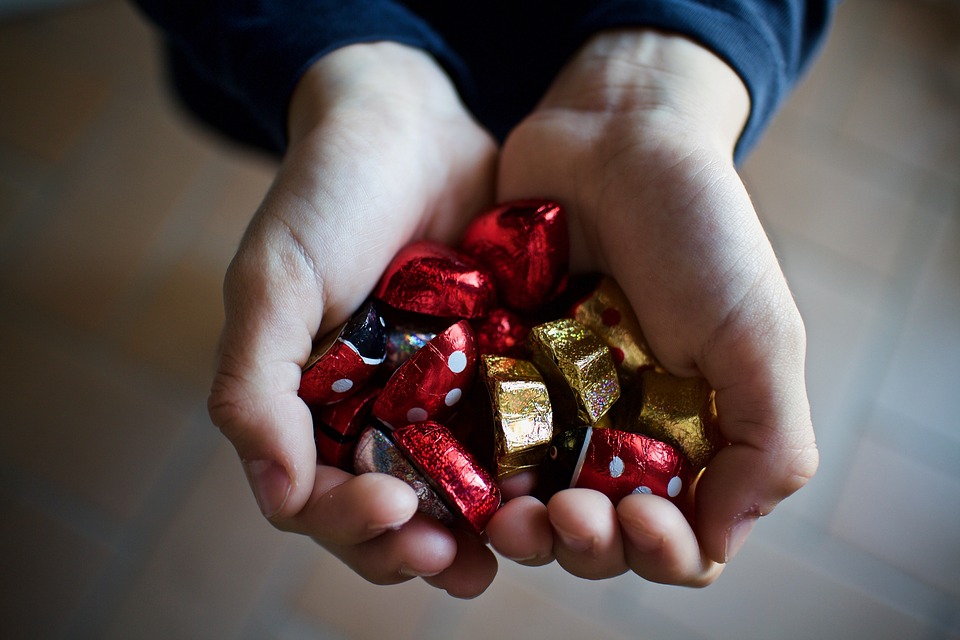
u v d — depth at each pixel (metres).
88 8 0.50
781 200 0.47
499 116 0.33
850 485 0.40
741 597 0.38
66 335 0.42
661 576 0.23
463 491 0.23
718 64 0.28
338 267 0.24
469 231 0.28
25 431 0.40
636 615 0.38
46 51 0.49
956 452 0.41
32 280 0.43
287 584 0.38
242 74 0.29
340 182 0.25
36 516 0.38
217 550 0.38
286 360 0.23
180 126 0.47
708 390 0.25
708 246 0.24
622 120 0.27
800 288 0.44
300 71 0.28
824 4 0.30
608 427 0.27
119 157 0.46
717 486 0.24
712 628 0.37
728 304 0.24
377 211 0.25
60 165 0.46
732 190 0.25
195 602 0.37
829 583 0.38
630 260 0.26
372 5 0.30
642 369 0.27
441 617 0.37
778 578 0.38
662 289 0.25
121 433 0.40
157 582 0.37
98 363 0.41
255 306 0.23
